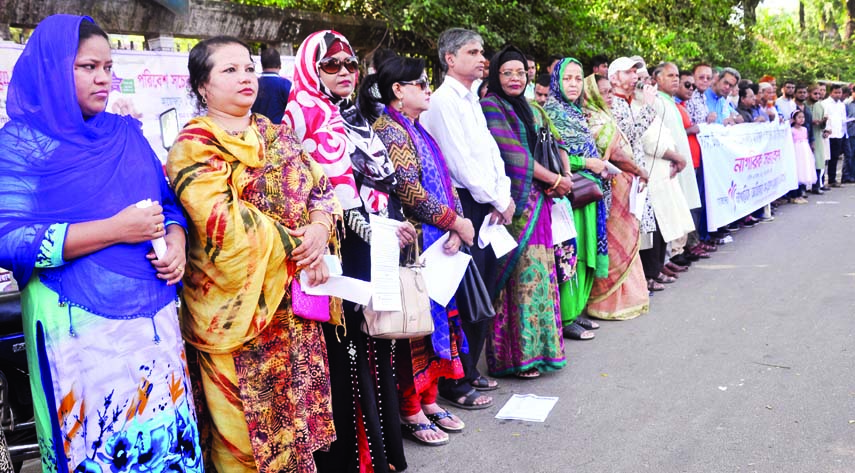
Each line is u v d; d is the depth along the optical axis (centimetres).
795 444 329
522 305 412
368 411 304
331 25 642
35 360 218
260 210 254
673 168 614
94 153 217
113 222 212
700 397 387
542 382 420
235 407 253
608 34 990
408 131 342
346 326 303
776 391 390
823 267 669
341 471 311
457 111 371
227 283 243
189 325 252
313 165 275
